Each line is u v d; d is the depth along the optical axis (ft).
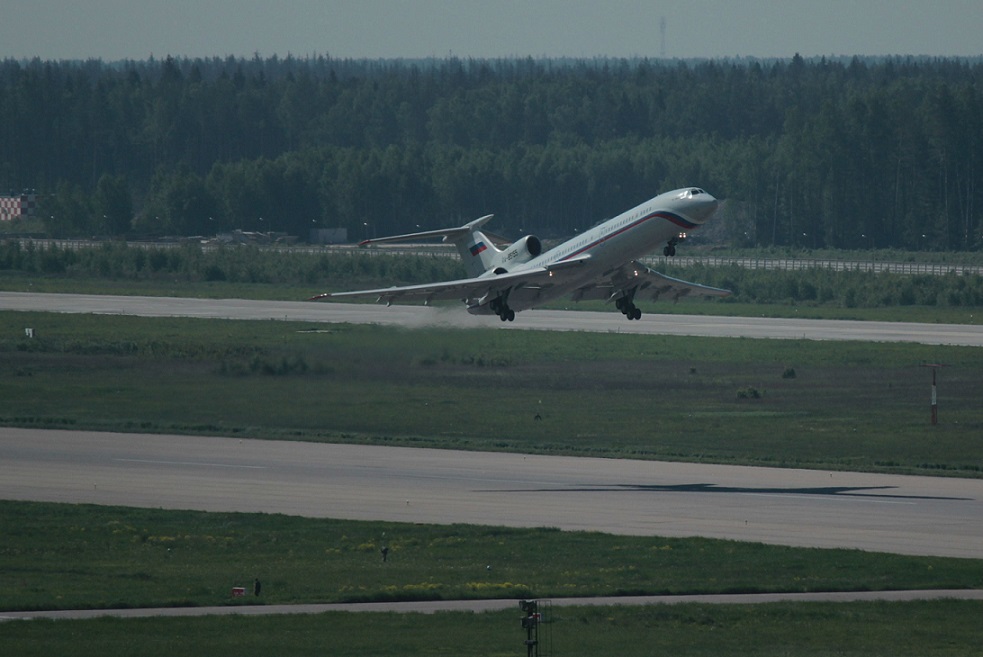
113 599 457.27
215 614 437.99
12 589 473.67
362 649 391.65
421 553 546.67
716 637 411.34
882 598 467.52
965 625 428.15
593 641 404.98
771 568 513.86
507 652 390.21
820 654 392.47
